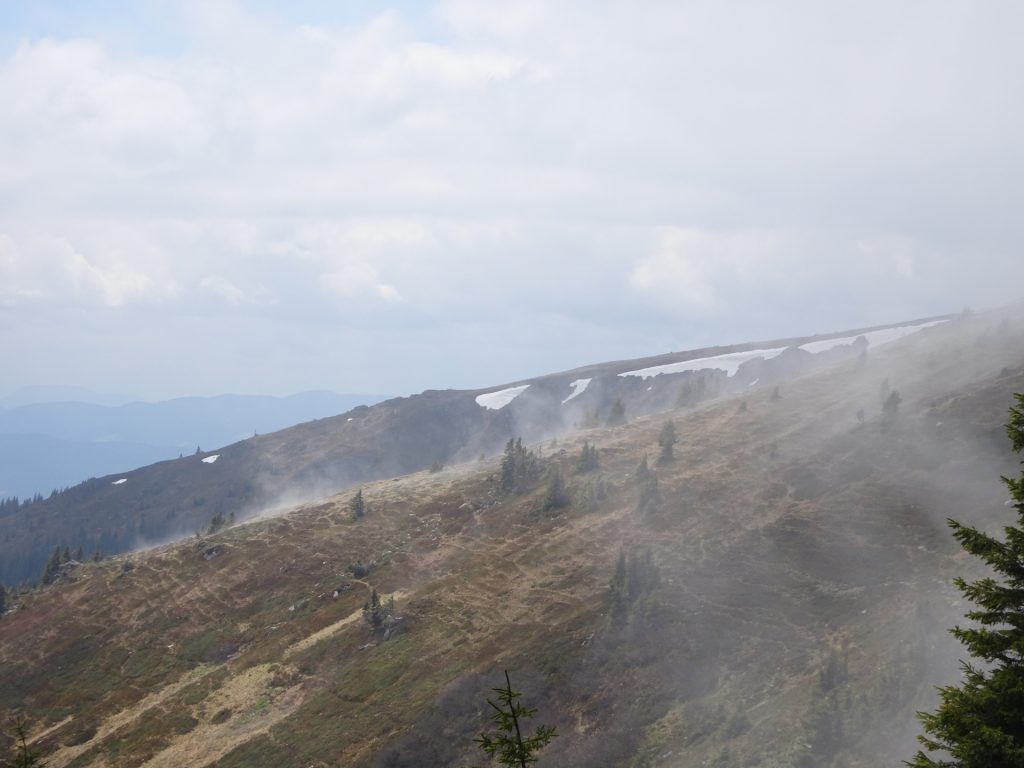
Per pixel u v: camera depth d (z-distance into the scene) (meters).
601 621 73.62
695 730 51.28
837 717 43.94
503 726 17.69
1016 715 17.08
